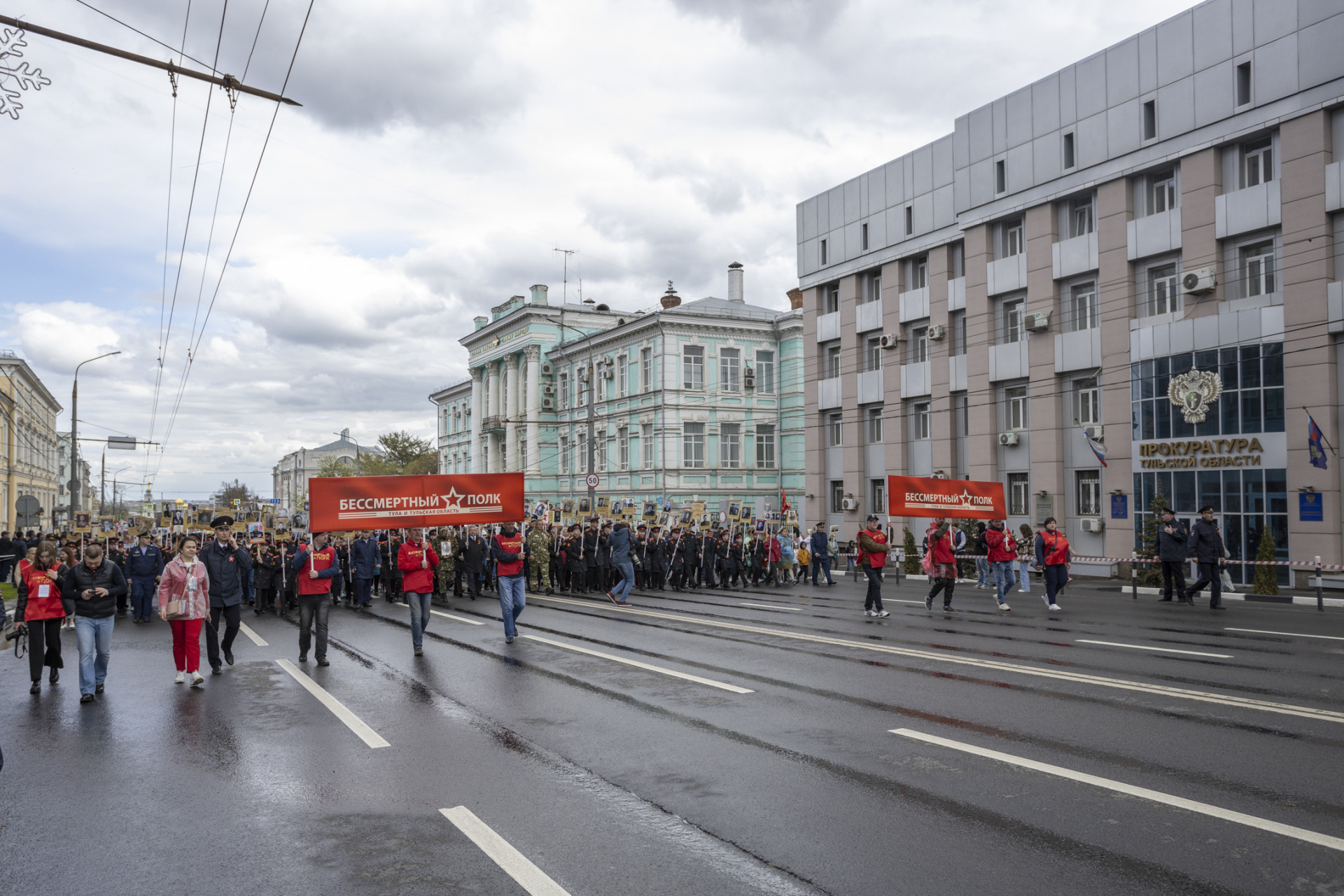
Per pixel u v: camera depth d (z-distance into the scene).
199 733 8.16
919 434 34.66
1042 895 4.42
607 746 7.38
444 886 4.66
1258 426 22.84
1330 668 10.38
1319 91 21.98
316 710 8.98
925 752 6.99
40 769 7.12
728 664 11.24
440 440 80.56
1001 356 30.55
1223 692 9.06
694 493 46.50
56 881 4.84
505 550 13.77
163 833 5.55
